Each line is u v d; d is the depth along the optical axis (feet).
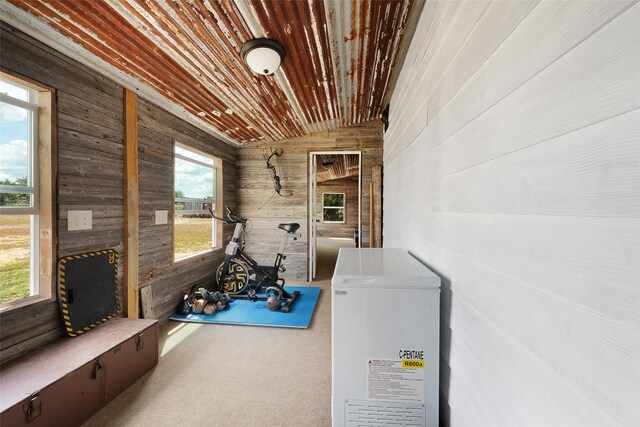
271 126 12.39
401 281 3.72
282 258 12.23
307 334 8.42
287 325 8.93
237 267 12.60
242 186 14.98
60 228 5.80
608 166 1.43
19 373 4.48
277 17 5.63
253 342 7.88
